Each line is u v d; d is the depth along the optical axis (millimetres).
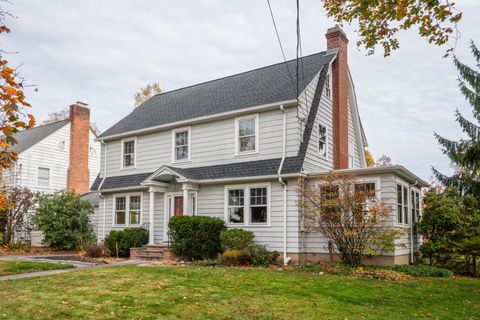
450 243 14805
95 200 25734
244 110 16750
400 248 14484
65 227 21875
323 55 19297
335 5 8766
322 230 13906
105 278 10320
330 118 18141
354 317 7176
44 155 27750
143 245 18266
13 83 4316
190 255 15984
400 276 11781
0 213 21844
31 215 23547
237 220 16594
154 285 9391
